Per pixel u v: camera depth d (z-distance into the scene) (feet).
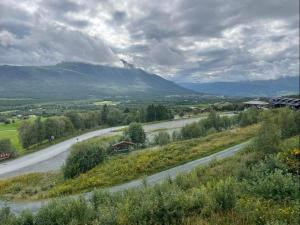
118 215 48.34
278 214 44.70
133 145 290.15
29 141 405.39
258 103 564.30
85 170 167.22
